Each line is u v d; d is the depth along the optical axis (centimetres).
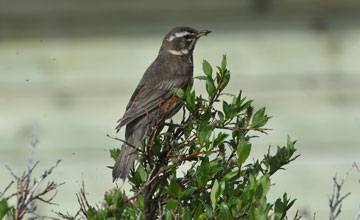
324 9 1380
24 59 1369
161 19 1388
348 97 1344
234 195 632
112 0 1385
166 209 632
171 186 625
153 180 685
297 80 1358
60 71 1366
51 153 1323
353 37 1375
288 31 1383
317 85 1351
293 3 1382
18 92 1352
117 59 1375
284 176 1301
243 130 683
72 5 1385
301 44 1376
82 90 1363
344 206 1269
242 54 1373
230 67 1370
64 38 1382
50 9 1382
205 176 632
